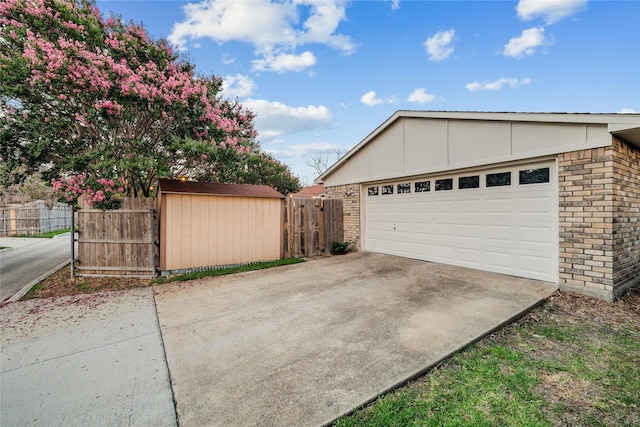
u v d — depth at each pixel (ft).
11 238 49.37
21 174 21.29
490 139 19.22
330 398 7.55
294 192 52.21
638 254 17.38
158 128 23.59
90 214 20.77
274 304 15.01
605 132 14.51
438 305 14.02
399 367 8.88
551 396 7.69
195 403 7.51
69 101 18.83
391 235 27.32
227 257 23.77
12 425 6.83
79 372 9.12
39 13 18.12
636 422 6.76
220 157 23.21
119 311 14.53
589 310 13.56
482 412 7.09
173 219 21.52
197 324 12.74
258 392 7.88
